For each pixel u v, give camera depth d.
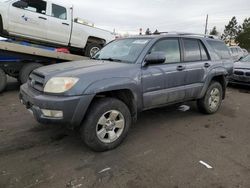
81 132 3.47
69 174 3.03
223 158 3.51
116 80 3.57
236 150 3.79
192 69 4.81
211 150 3.77
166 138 4.20
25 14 7.74
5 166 3.15
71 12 8.97
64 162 3.30
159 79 4.19
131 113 3.98
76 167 3.19
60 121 3.22
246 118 5.46
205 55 5.31
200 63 5.04
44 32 8.26
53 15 8.45
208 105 5.44
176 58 4.63
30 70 7.21
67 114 3.21
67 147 3.74
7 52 6.79
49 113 3.21
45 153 3.53
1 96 6.64
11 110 5.43
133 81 3.78
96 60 4.39
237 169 3.22
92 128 3.42
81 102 3.25
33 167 3.15
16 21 7.59
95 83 3.37
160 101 4.32
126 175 3.04
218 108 5.79
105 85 3.44
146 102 4.07
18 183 2.82
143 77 3.94
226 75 5.75
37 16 8.01
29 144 3.80
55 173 3.04
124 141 4.01
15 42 7.21
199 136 4.32
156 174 3.07
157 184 2.87
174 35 4.71
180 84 4.62
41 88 3.42
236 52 20.22
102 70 3.55
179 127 4.75
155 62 4.03
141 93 3.95
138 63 3.97
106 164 3.29
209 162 3.39
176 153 3.64
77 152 3.59
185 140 4.13
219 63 5.52
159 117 5.32
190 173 3.10
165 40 4.50
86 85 3.29
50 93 3.25
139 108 4.01
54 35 8.52
